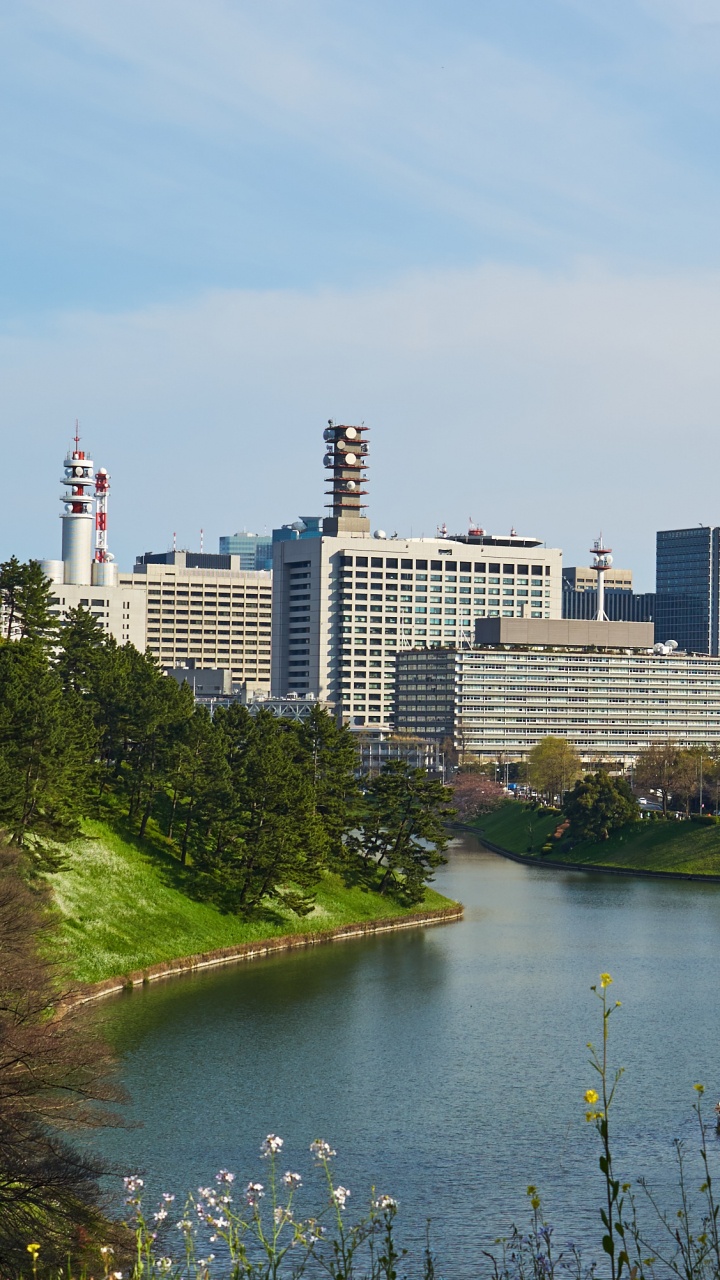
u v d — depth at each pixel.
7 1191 65.62
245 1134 102.88
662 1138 101.50
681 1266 73.19
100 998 149.38
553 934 196.88
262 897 197.25
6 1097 72.12
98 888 176.00
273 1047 129.62
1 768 153.62
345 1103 111.12
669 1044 130.12
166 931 173.50
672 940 191.25
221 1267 71.31
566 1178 93.19
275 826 191.88
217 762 193.50
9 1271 57.06
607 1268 73.62
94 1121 77.50
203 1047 129.12
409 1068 122.06
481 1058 125.81
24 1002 83.00
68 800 168.62
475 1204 88.00
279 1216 34.09
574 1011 145.00
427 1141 101.44
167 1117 106.69
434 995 153.50
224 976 164.00
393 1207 34.91
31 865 160.12
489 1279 71.12
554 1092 114.38
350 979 162.75
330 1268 33.16
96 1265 58.84
